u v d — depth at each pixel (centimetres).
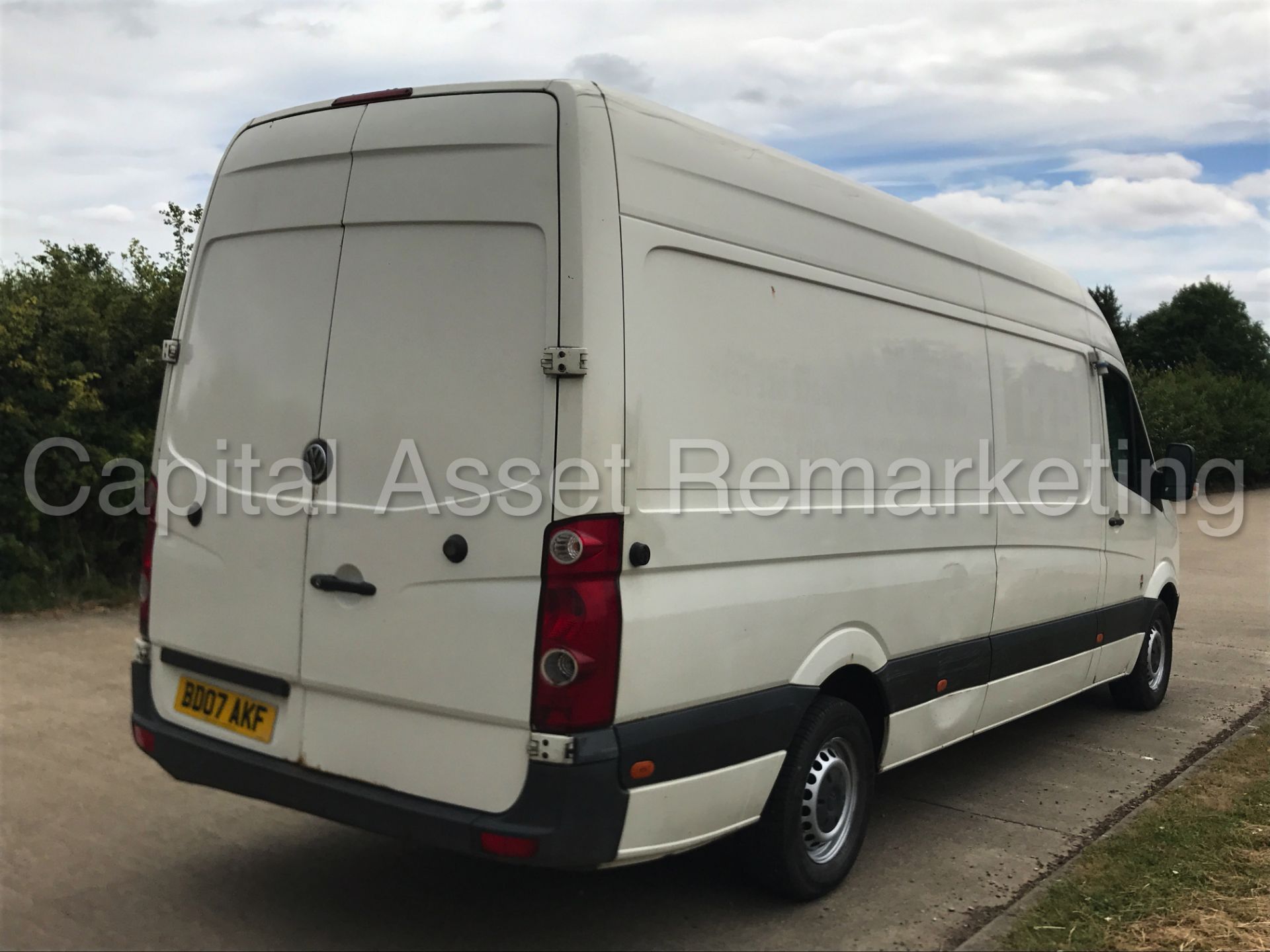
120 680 722
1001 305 543
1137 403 705
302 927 386
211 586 386
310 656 358
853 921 401
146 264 1034
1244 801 536
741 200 377
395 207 352
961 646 491
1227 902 412
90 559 949
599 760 313
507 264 329
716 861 453
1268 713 738
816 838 414
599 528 315
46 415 909
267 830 480
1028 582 550
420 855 454
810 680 395
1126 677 721
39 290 953
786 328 392
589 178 322
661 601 333
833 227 423
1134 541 687
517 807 315
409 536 338
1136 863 451
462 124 342
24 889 410
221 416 390
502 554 321
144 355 972
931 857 467
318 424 362
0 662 754
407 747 339
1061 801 548
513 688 318
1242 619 1133
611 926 392
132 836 466
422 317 343
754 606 368
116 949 364
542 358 319
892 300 453
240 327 388
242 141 401
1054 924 394
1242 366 5525
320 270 368
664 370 339
